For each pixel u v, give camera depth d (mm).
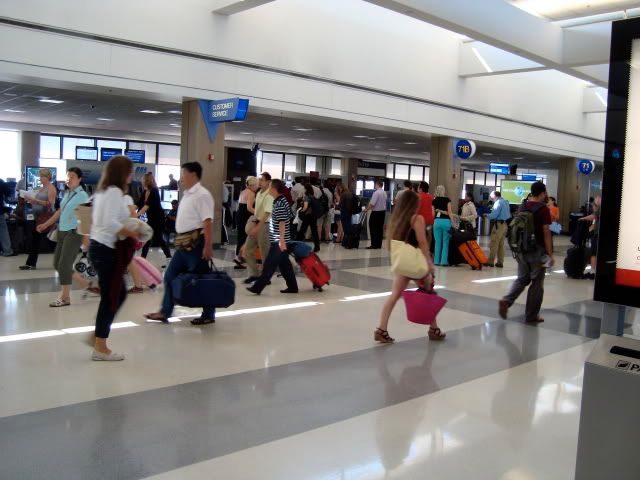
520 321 6871
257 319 6441
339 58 14828
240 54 12922
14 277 8367
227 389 4195
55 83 10922
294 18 13836
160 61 11742
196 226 5898
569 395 4328
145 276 7648
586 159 25188
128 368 4574
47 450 3137
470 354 5371
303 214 13359
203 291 5773
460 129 18516
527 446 3426
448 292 8773
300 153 31234
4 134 22828
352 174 33438
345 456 3211
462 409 3984
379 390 4312
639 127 2477
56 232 6727
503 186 20391
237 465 3053
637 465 2297
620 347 2531
